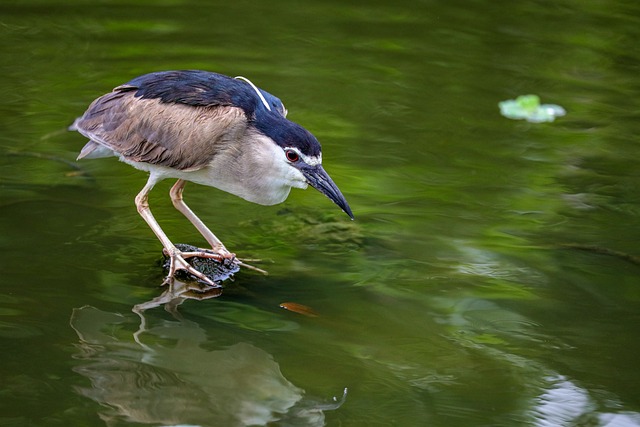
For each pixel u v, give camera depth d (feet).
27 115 45.55
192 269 34.06
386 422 26.32
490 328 31.89
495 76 52.85
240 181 34.01
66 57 51.78
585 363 29.91
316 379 28.45
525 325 32.14
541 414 26.96
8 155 42.22
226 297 33.40
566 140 46.62
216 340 30.40
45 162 42.06
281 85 50.06
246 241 37.52
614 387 28.58
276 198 34.45
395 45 56.03
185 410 26.35
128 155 34.30
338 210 40.57
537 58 55.11
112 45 53.62
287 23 58.54
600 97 50.93
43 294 32.04
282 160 33.09
